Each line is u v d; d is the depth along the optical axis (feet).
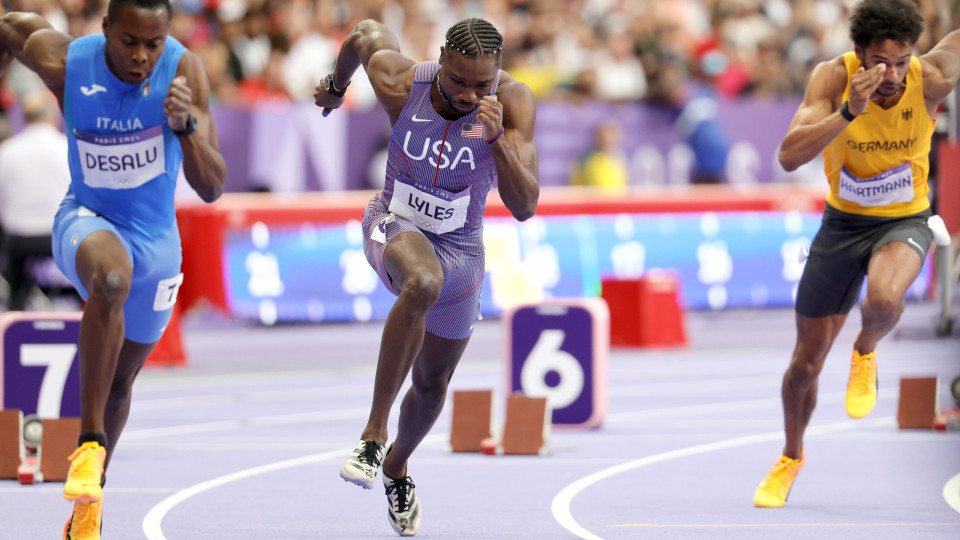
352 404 98.94
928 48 96.27
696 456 74.95
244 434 84.43
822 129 53.72
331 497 62.59
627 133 159.02
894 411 93.50
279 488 65.16
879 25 53.06
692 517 56.65
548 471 70.18
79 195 48.01
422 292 45.80
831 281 57.88
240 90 157.28
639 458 74.43
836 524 54.70
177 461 73.72
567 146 156.25
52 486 65.98
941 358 120.98
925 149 56.90
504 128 48.14
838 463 71.67
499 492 63.67
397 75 48.80
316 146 145.69
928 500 60.59
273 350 132.67
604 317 87.35
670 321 138.21
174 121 45.01
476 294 50.47
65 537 46.52
